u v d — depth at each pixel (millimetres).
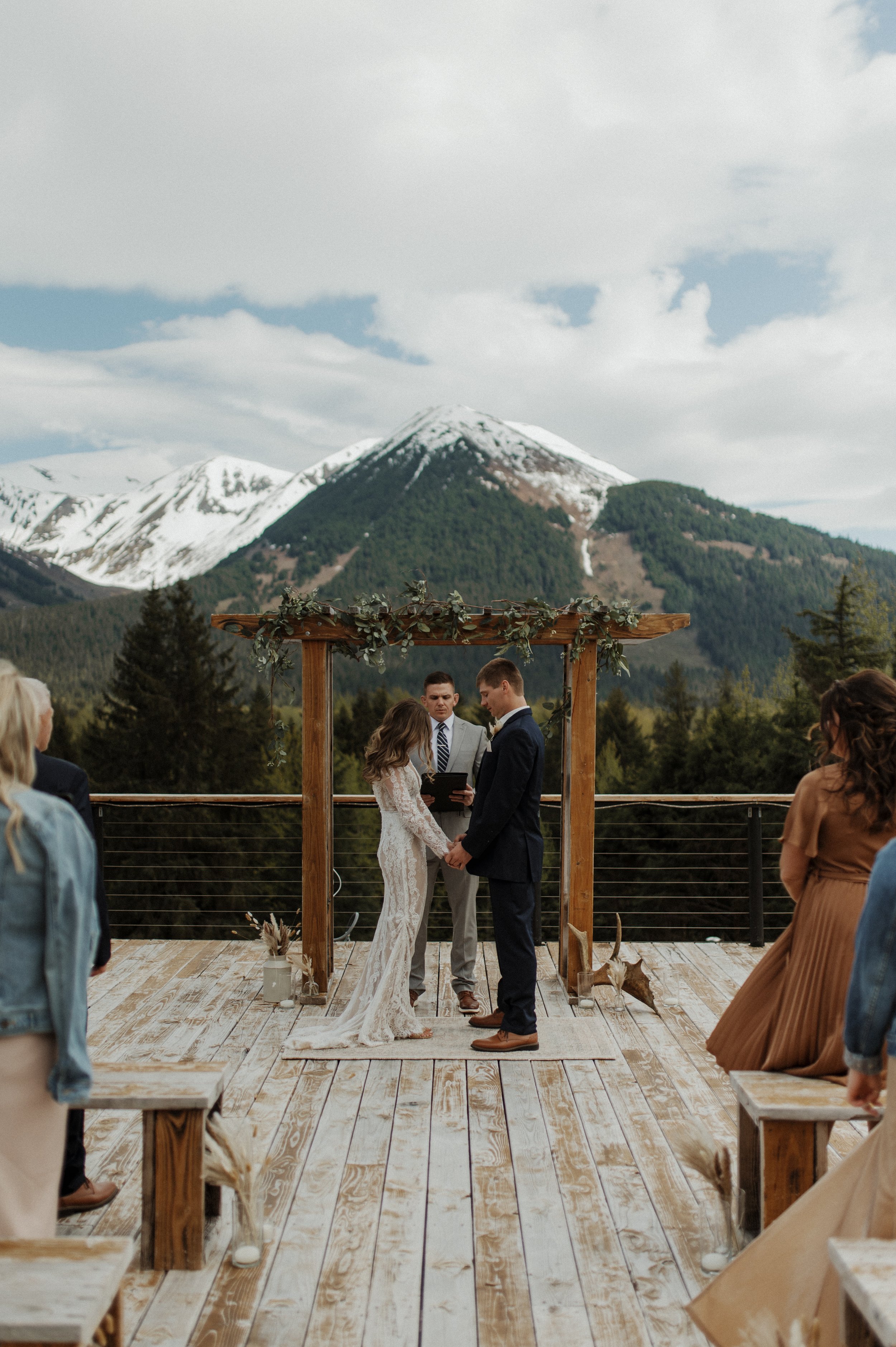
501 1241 2490
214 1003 4746
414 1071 3777
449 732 4910
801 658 23062
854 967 1689
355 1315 2148
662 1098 3514
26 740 1628
